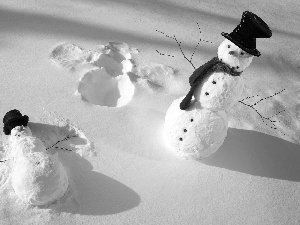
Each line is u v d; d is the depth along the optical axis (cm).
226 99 293
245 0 576
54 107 376
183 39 486
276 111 414
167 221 309
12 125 331
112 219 304
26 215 296
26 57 422
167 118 333
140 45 464
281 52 495
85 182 323
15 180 289
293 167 362
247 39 269
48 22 471
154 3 538
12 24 459
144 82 412
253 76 454
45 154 299
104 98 410
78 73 411
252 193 335
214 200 326
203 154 327
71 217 301
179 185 332
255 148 370
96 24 481
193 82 297
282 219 321
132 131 367
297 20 555
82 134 357
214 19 529
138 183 329
